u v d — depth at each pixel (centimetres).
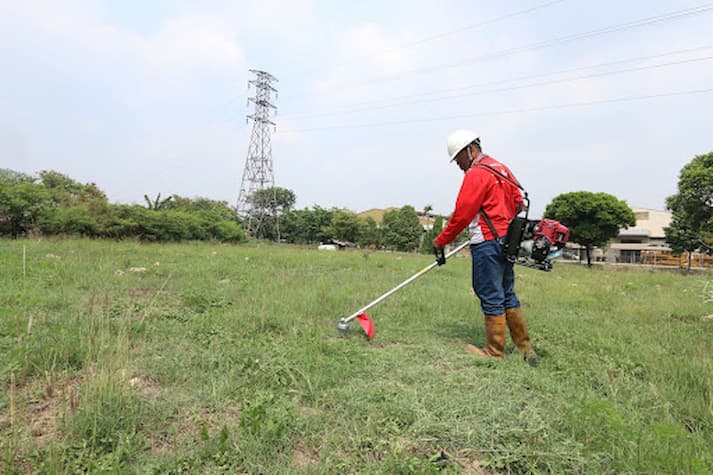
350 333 361
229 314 387
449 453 172
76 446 160
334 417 198
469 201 305
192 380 230
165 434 178
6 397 199
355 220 4734
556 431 184
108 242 1458
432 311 453
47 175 3409
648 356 302
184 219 2166
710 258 4225
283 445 172
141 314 370
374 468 156
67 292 445
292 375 237
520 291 692
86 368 225
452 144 336
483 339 357
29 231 1510
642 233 5416
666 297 668
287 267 898
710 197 2439
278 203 6725
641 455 161
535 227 312
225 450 162
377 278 732
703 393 236
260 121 4744
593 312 513
